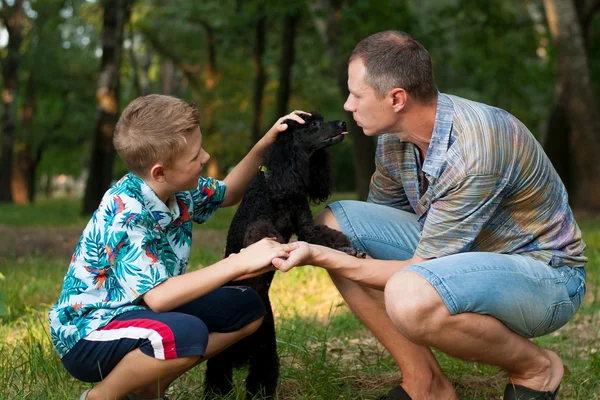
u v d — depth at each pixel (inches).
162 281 107.5
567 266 118.9
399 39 113.8
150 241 109.4
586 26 615.5
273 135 132.7
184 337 105.7
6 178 1069.8
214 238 439.8
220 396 128.6
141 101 111.0
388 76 111.4
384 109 113.8
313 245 114.3
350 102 117.3
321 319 202.7
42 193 2314.2
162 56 1045.2
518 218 117.9
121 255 107.2
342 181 1284.4
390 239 132.3
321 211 138.7
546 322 115.0
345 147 1140.5
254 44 749.3
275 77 987.9
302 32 772.0
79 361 109.7
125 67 1178.0
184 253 121.3
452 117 112.4
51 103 1247.5
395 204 138.7
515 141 112.8
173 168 110.3
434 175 112.4
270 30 818.8
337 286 129.5
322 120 132.3
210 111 976.3
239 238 129.3
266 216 127.9
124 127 110.1
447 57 720.3
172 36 981.8
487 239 119.6
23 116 1165.1
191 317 108.1
